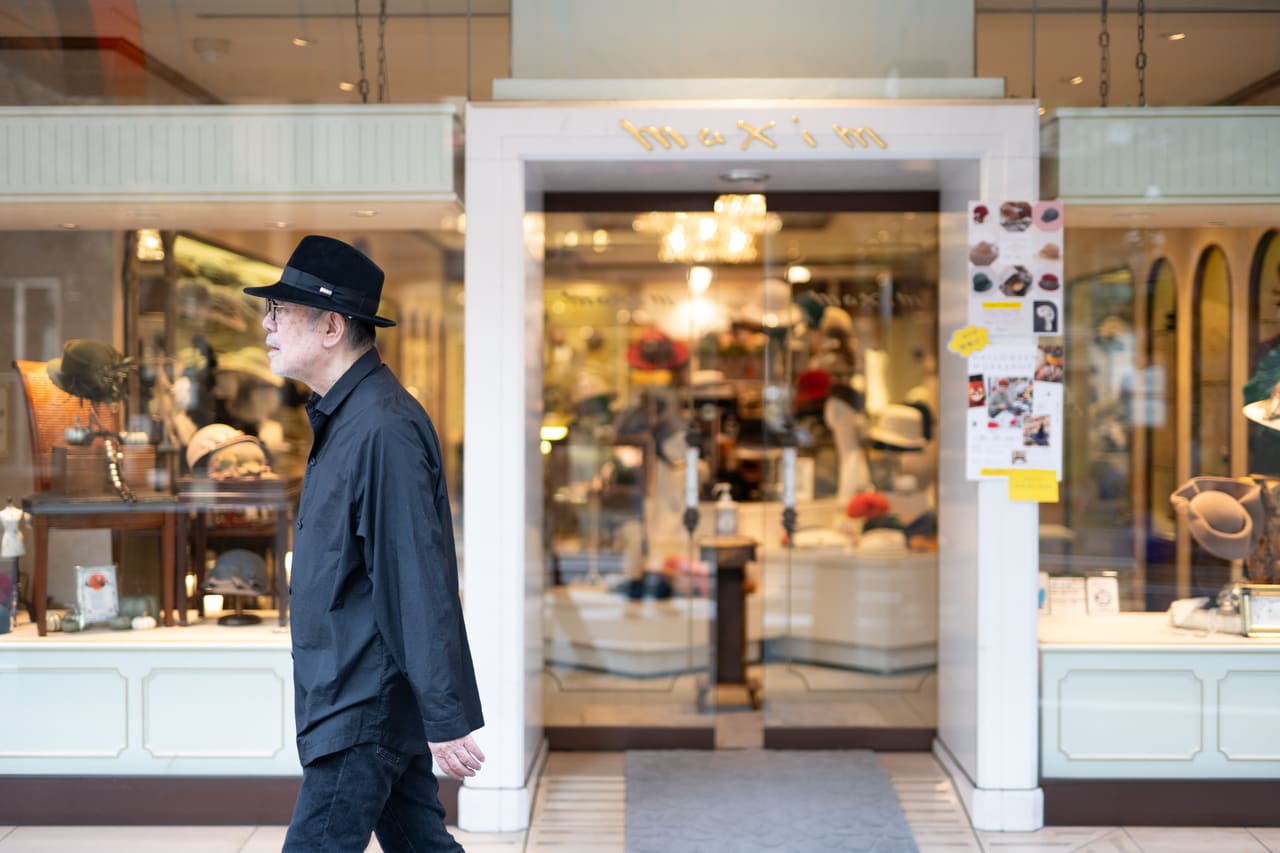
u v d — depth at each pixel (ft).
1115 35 13.82
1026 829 13.53
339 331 8.47
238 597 13.97
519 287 13.73
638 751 16.80
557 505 17.30
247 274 14.61
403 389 8.63
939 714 16.30
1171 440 15.52
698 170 14.75
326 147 13.89
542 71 13.93
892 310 16.88
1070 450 15.80
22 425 14.02
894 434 16.90
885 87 13.83
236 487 14.08
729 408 17.52
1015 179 13.64
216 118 13.93
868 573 16.90
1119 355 15.67
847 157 13.78
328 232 14.83
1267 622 13.82
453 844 8.74
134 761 13.58
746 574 19.26
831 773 15.64
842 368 17.06
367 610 8.04
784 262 17.10
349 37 13.93
